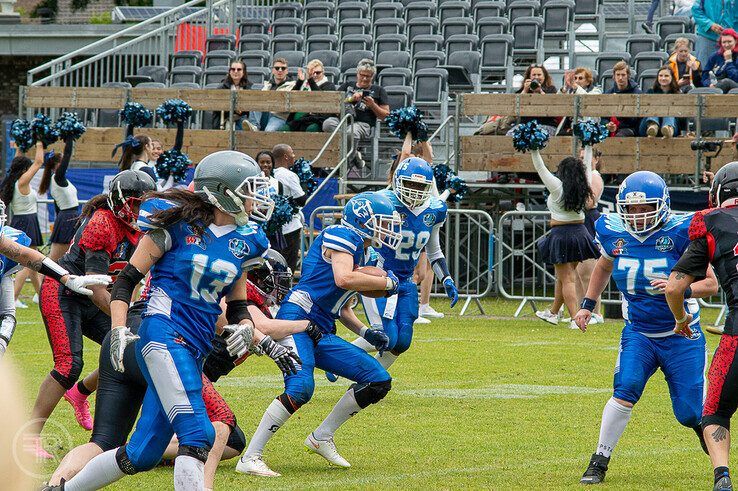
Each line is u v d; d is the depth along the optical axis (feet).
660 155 96.22
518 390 58.34
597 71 127.34
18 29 186.19
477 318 92.53
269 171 83.76
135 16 188.44
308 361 41.29
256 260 32.89
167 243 31.83
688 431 48.80
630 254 40.47
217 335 38.68
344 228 42.75
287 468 41.37
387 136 117.91
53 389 42.09
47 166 83.56
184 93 105.29
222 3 149.28
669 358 40.24
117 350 31.14
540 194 107.24
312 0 152.66
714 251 36.50
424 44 133.80
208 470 34.60
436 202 54.85
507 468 40.88
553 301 93.66
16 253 37.76
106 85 131.13
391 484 38.32
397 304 54.70
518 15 137.69
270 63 137.39
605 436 39.32
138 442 31.40
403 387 59.31
